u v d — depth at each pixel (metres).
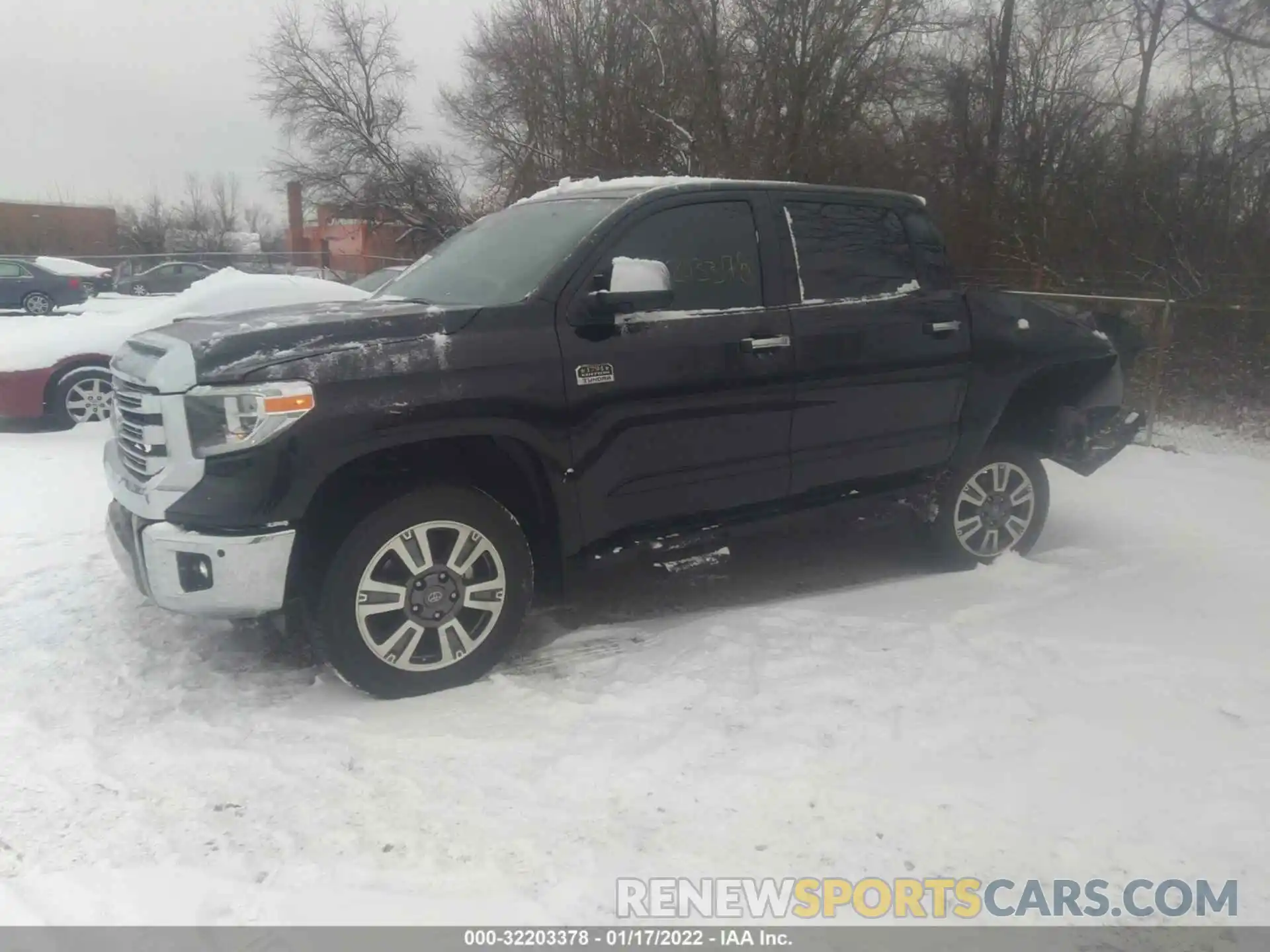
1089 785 3.18
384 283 5.25
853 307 4.71
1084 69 14.63
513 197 18.23
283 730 3.54
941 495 5.21
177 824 2.96
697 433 4.30
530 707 3.75
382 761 3.33
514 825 2.95
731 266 4.44
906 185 14.70
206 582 3.53
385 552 3.70
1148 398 10.10
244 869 2.76
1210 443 9.30
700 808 3.04
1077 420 5.42
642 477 4.21
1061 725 3.58
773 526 4.67
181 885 2.69
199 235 46.53
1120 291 12.14
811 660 4.13
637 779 3.20
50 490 6.80
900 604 4.82
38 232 44.38
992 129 14.62
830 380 4.63
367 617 3.72
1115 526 6.30
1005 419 5.51
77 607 4.72
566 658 4.23
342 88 24.17
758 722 3.61
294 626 4.11
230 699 3.83
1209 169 12.10
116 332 9.22
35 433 8.85
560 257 4.07
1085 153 13.70
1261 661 4.16
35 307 24.03
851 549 5.80
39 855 2.81
